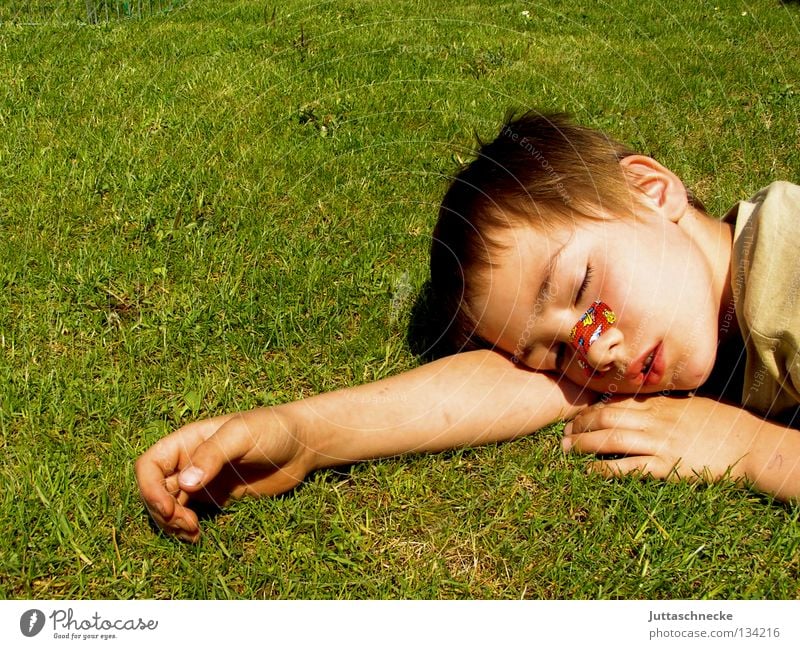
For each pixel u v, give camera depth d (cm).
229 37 432
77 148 276
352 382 178
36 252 215
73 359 178
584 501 147
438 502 148
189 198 243
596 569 136
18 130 291
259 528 142
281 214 238
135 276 208
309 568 136
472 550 139
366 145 283
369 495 150
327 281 208
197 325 188
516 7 580
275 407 149
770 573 134
